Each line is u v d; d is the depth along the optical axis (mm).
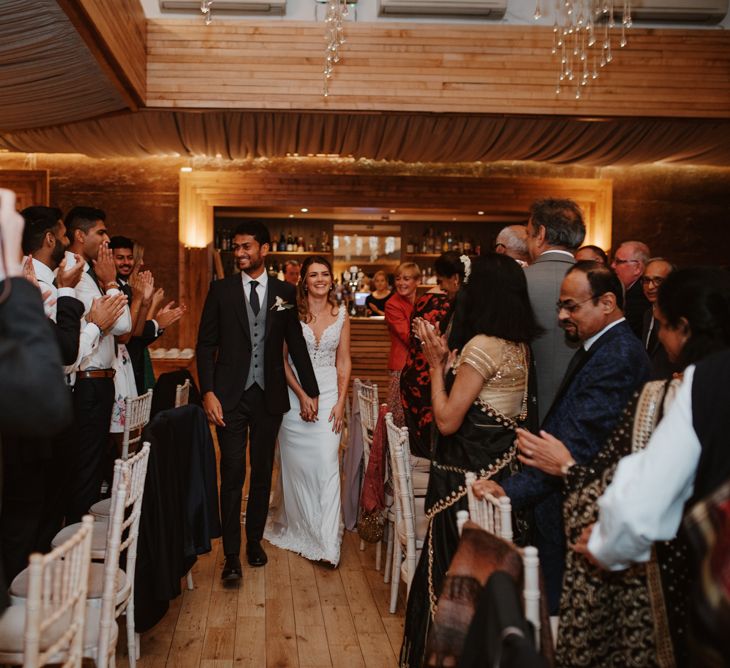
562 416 2348
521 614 1222
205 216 9156
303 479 4656
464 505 2590
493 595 1285
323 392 4652
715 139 7246
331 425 4645
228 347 4316
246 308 4332
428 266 11031
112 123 6934
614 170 9555
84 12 4320
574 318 2379
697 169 9516
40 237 3537
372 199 9367
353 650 3434
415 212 9688
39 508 3150
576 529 1895
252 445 4406
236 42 6355
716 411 1501
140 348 5305
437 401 2631
